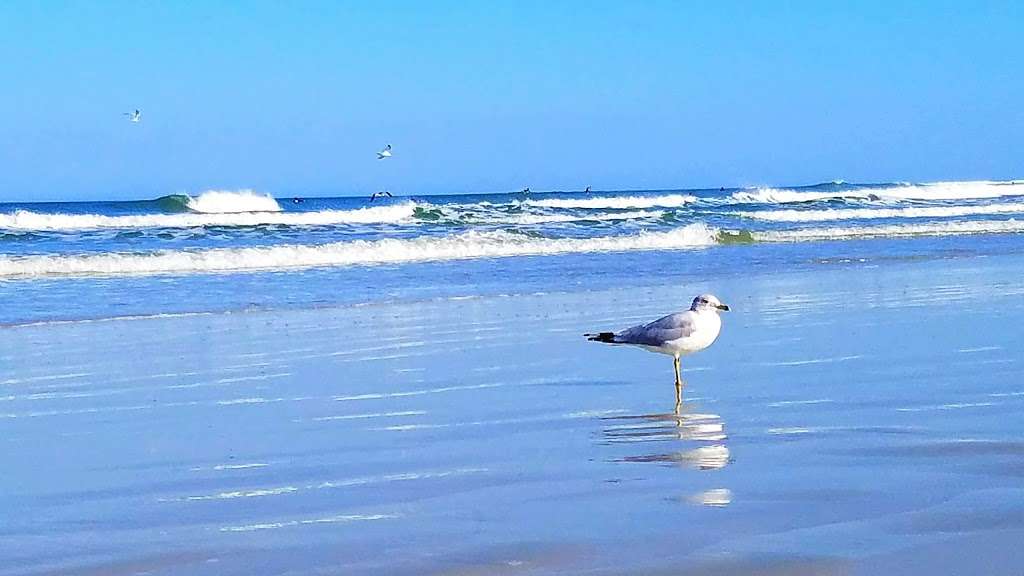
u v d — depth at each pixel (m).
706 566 4.31
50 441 7.32
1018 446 6.39
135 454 6.88
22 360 10.98
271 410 8.30
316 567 4.45
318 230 30.89
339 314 14.60
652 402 8.31
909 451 6.32
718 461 6.23
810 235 30.41
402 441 7.09
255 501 5.63
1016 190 64.31
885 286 16.83
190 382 9.64
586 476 5.96
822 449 6.46
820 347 10.77
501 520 5.09
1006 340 10.91
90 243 26.17
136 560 4.62
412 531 4.94
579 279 19.00
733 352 10.62
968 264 20.98
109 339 12.44
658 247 27.25
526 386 9.17
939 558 4.32
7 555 4.72
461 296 16.53
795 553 4.43
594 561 4.41
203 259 21.77
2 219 33.00
